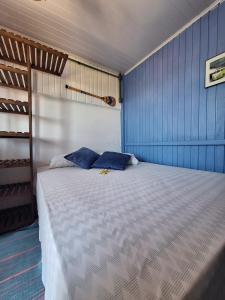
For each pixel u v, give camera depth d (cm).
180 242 47
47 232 61
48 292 47
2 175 184
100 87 263
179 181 121
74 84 234
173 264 39
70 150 234
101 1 148
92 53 230
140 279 35
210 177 132
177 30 188
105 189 104
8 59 179
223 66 149
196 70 172
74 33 190
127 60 248
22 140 194
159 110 220
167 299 31
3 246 121
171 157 206
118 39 202
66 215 66
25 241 128
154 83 226
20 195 182
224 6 147
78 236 50
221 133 154
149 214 66
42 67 199
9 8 155
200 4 155
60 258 41
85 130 249
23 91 194
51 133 217
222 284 44
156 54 220
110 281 34
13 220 156
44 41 204
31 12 160
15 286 87
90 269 37
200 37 167
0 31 138
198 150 175
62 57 176
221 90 152
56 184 117
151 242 47
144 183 117
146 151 246
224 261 45
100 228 55
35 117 204
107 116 274
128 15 164
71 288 33
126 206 75
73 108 236
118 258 41
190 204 76
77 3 149
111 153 208
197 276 36
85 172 167
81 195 92
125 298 31
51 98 216
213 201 80
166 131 211
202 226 56
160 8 157
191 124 180
